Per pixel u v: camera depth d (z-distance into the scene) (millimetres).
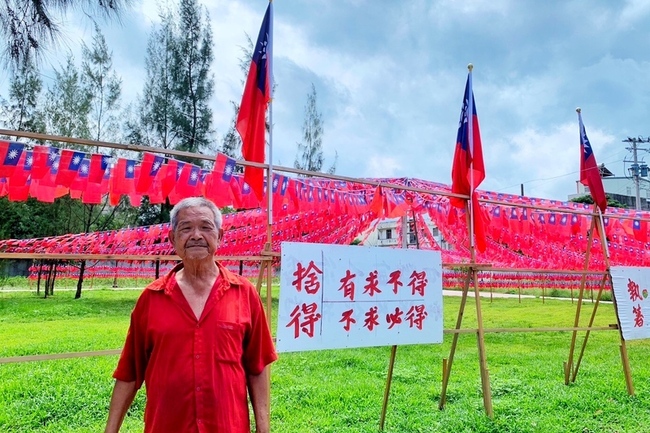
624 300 6570
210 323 2547
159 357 2510
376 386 6707
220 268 2836
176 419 2434
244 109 4609
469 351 9703
